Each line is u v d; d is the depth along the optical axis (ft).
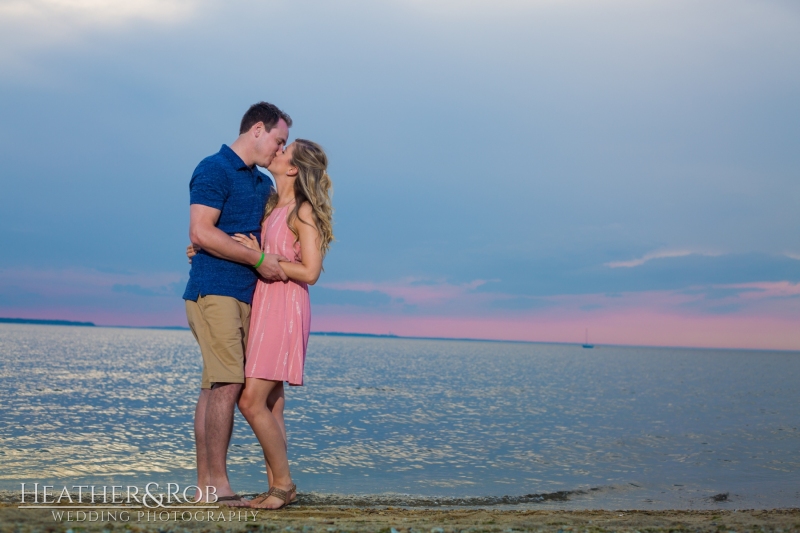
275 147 14.44
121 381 102.78
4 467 28.73
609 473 32.86
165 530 10.72
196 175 13.79
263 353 14.14
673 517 16.56
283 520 12.94
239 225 14.15
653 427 59.41
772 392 129.08
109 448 35.68
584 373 213.87
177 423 50.31
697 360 486.79
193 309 13.98
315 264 14.26
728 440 48.85
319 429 51.60
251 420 14.55
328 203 14.60
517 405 85.46
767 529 12.98
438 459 36.88
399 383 130.93
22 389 80.02
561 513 17.29
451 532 11.97
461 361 300.20
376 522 13.51
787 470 34.45
